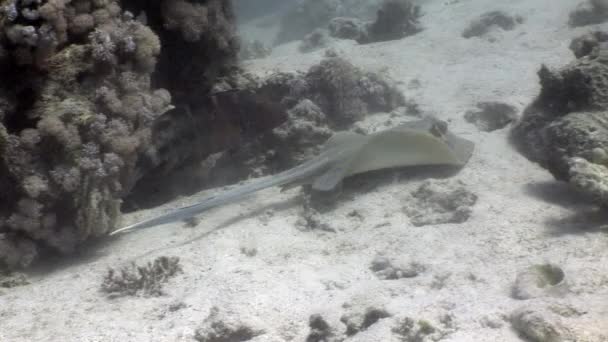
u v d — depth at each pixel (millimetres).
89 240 6285
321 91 8875
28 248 5480
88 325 4285
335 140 7523
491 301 3734
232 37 8594
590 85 6246
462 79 10453
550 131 5910
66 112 5383
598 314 3219
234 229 6184
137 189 7066
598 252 4250
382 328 3531
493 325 3344
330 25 19047
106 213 5992
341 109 8938
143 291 4922
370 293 4270
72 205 5625
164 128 6668
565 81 6578
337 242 5605
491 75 10281
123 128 5766
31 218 5391
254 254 5473
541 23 13117
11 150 5223
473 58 11680
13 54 5137
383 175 6980
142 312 4492
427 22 16453
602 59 6465
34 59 5246
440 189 5984
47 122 5191
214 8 7871
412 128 6996
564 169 5547
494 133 7863
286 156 7898
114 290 4945
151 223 5531
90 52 5656
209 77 8383
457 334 3291
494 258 4582
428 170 6848
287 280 4785
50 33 5121
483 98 9227
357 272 4875
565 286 3676
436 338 3275
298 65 11102
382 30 16453
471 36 13672
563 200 5500
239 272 5016
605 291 3598
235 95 7270
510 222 5184
